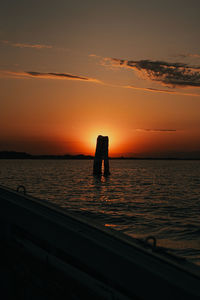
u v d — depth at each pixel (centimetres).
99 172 7612
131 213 2184
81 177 6838
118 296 257
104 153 7712
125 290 262
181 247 1217
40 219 349
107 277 272
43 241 362
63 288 281
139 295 246
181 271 242
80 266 317
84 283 284
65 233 322
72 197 3194
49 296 295
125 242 295
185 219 1927
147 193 3750
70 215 368
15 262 336
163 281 230
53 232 334
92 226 335
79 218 362
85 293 272
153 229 1605
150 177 7362
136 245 288
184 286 219
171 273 238
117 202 2842
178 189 4347
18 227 393
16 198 414
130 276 254
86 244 297
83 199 3041
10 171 8950
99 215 2089
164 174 8962
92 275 298
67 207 2477
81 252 299
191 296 211
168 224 1745
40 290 305
